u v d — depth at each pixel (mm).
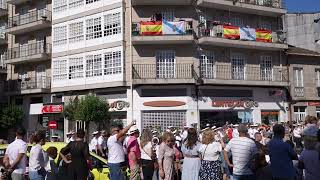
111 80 30016
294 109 34812
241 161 8953
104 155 16969
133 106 29250
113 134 11094
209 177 9820
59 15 33562
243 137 9156
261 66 33844
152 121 29359
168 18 30797
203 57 31031
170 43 30203
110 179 10820
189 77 29516
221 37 30828
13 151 9414
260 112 32531
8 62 37062
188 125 29266
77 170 9922
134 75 29500
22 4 38281
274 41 34469
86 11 31953
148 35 29391
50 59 34719
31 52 36125
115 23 30438
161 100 29375
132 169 10711
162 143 10664
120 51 29844
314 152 7879
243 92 32000
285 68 34875
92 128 30359
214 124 30484
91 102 27812
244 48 32875
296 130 19141
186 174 10039
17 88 36312
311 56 36062
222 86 31078
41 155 9883
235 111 31453
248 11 33469
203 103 30094
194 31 30688
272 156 8695
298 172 9156
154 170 12000
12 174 9414
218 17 32375
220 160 10039
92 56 31250
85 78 31375
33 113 35312
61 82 32781
